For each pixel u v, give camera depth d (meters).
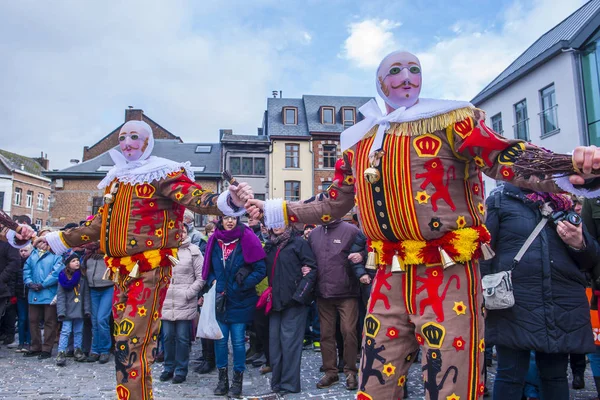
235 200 2.39
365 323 1.94
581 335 2.71
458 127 1.74
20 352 6.98
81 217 24.88
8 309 7.69
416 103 1.95
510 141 1.68
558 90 13.91
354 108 28.08
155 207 2.80
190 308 5.23
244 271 4.58
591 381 4.71
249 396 4.54
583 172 1.46
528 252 2.81
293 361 4.58
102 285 6.20
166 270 2.87
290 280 4.60
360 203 1.95
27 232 3.14
